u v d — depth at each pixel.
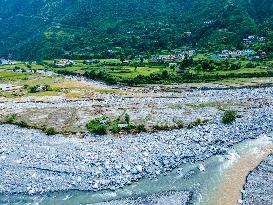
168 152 71.81
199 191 58.78
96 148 75.25
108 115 95.94
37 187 62.38
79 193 59.97
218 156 70.38
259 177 62.16
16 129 90.44
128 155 71.12
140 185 61.16
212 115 93.00
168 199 56.72
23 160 72.00
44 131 87.75
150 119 90.94
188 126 85.19
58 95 123.81
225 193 57.97
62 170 67.06
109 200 57.38
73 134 84.31
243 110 96.56
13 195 60.59
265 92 115.62
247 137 79.19
